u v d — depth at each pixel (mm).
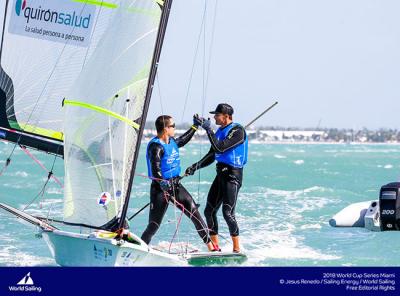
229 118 34594
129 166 31141
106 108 31672
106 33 32219
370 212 46406
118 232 30531
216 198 34656
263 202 62625
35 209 54062
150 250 30344
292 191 73125
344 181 89312
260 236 44625
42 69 35469
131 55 31719
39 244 40500
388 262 36094
